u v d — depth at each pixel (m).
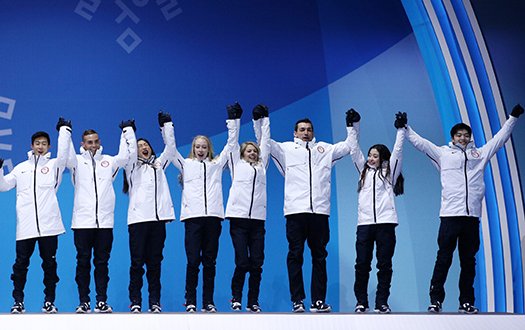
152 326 9.52
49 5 13.55
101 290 10.81
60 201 13.16
